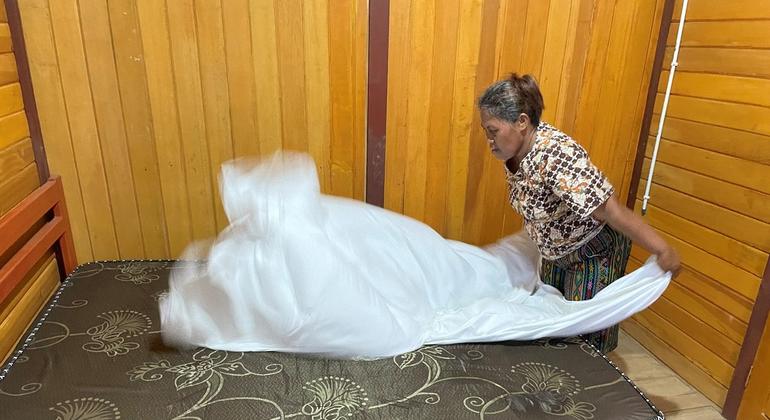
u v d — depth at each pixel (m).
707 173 1.97
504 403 1.38
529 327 1.64
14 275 1.59
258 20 1.88
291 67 1.95
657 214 2.23
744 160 1.82
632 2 2.07
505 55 2.06
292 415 1.30
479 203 2.27
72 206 2.01
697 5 1.96
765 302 1.77
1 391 1.36
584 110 2.20
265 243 1.51
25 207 1.68
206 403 1.33
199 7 1.83
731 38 1.83
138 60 1.87
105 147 1.96
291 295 1.48
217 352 1.53
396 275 1.71
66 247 2.01
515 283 1.92
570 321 1.63
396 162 2.13
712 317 2.00
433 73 2.03
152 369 1.45
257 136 2.02
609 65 2.15
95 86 1.88
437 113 2.09
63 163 1.94
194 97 1.94
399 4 1.92
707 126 1.95
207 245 1.80
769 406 1.78
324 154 2.08
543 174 1.49
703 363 2.05
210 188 2.07
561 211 1.57
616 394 1.44
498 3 1.99
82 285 1.88
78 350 1.53
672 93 2.11
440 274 1.83
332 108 2.02
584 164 1.45
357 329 1.48
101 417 1.28
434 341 1.62
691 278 2.08
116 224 2.07
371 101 2.02
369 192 2.16
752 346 1.83
